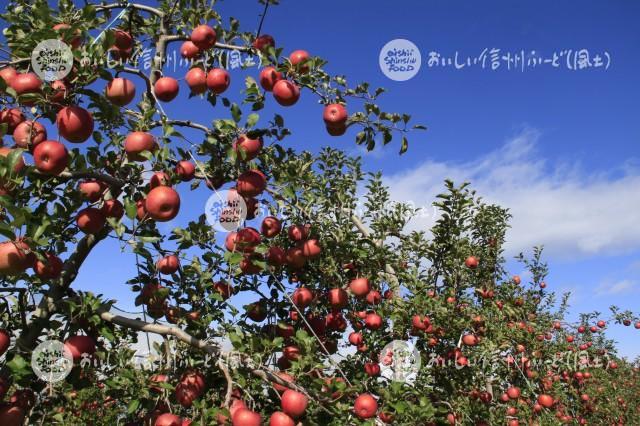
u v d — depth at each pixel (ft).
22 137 10.34
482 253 27.73
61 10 11.65
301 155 21.71
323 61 13.74
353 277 17.75
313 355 12.13
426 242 19.43
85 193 12.12
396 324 17.47
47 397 11.94
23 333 11.45
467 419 18.70
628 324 36.88
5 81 9.92
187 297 13.71
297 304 15.55
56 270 10.94
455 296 20.57
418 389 16.51
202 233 13.89
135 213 10.81
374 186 22.86
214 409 10.65
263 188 13.89
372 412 12.21
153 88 13.47
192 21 14.43
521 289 28.68
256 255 14.07
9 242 9.09
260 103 13.69
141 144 11.68
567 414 30.19
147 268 13.37
